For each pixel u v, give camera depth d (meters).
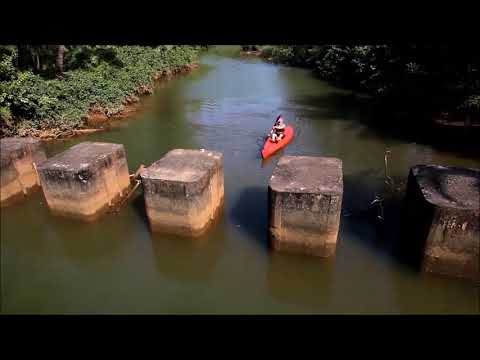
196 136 19.08
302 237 9.88
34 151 13.29
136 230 11.73
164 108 23.34
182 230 10.80
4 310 9.32
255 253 10.77
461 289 9.42
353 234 11.32
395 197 13.29
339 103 24.75
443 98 18.06
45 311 9.32
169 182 10.15
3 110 16.16
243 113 22.66
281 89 28.56
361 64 25.59
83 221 11.66
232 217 12.20
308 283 10.23
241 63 40.22
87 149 12.47
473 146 17.17
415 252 9.77
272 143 17.27
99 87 20.69
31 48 20.31
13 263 11.06
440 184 9.66
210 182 11.00
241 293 9.92
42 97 17.30
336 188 9.38
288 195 9.38
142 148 17.52
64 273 10.71
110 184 12.22
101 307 9.48
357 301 9.48
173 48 33.03
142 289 10.12
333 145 17.88
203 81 31.14
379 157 16.48
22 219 12.46
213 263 10.65
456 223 8.69
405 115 21.42
